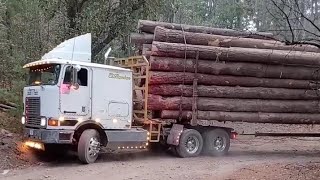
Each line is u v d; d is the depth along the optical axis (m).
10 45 16.38
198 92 14.74
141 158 13.86
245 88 15.38
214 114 14.98
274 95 15.71
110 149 15.17
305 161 13.92
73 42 13.11
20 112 14.77
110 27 22.36
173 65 14.35
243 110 15.39
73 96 12.05
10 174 10.48
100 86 12.62
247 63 15.23
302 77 15.93
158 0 22.89
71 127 11.99
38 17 16.70
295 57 15.32
